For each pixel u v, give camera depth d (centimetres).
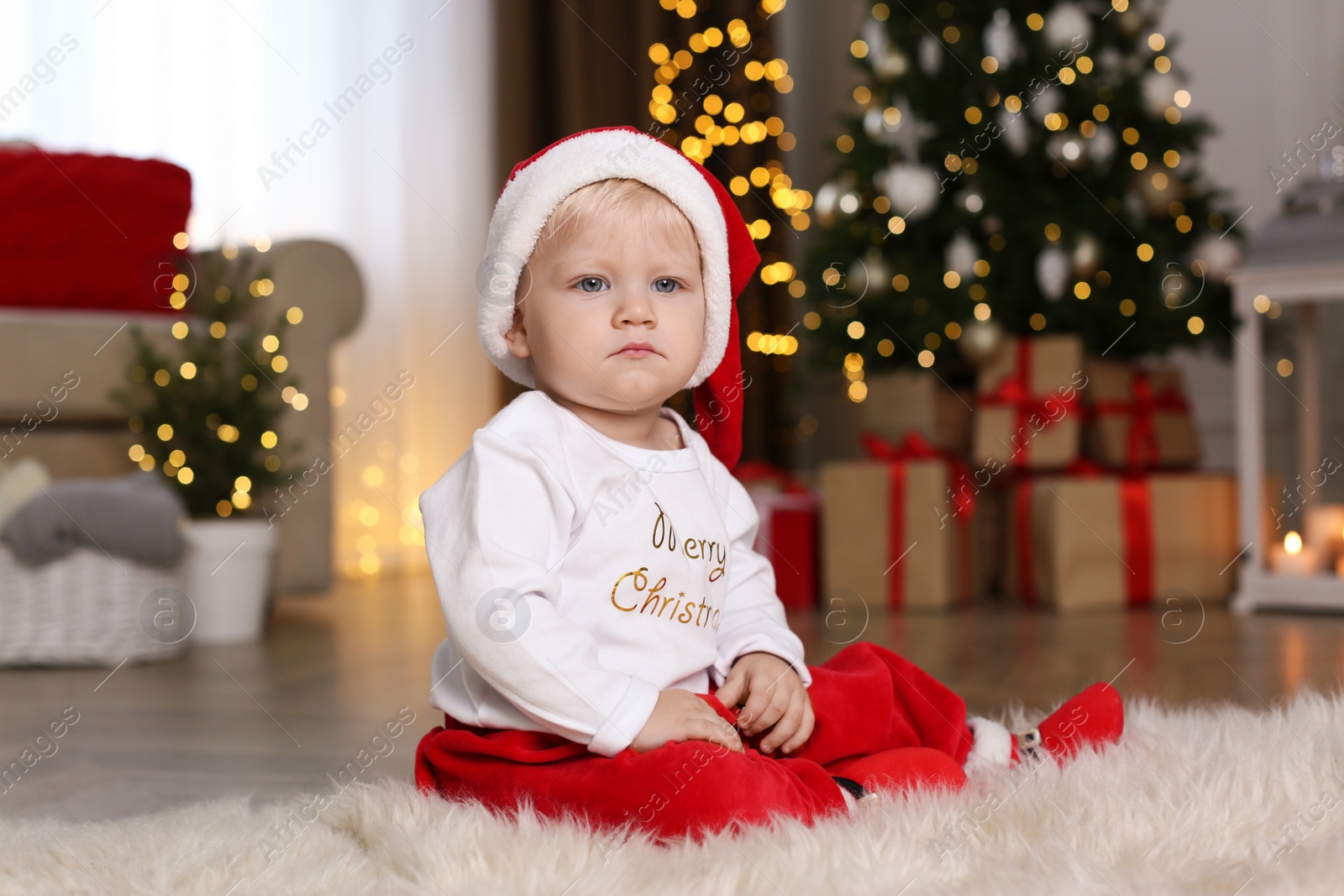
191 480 238
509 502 87
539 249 95
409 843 78
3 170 249
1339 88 311
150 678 180
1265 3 320
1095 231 262
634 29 376
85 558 193
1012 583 267
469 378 358
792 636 99
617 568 91
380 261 343
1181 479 247
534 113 361
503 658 84
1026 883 70
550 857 75
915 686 104
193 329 253
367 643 211
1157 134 265
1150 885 70
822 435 399
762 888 70
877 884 71
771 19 401
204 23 316
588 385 93
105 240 258
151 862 80
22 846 86
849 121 280
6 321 233
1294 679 156
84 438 245
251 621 217
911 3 275
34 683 178
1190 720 112
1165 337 256
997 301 259
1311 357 265
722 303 102
